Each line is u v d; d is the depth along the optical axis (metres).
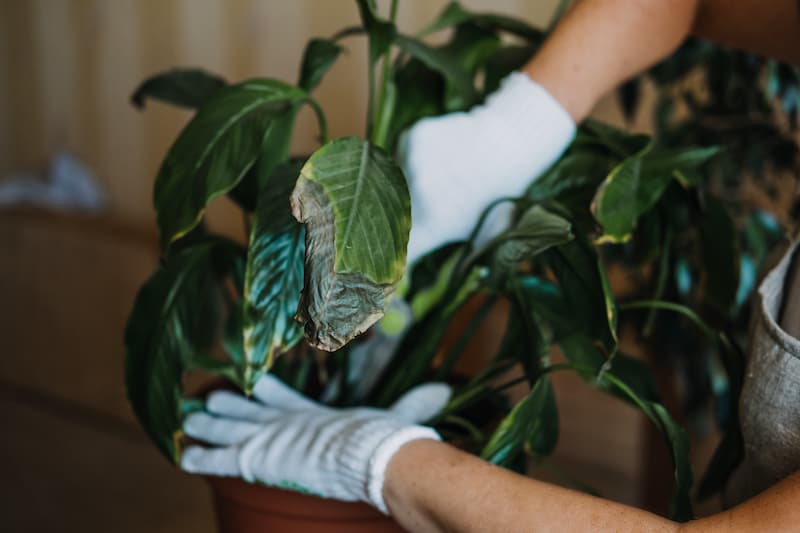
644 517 0.89
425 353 1.19
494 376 1.16
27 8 3.25
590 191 1.17
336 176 0.90
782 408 0.96
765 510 0.86
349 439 1.02
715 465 1.16
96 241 2.84
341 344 0.86
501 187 1.12
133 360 1.14
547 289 1.18
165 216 1.03
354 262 0.86
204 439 1.16
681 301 1.61
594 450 2.06
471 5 2.31
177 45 2.91
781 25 1.10
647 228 1.26
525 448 1.13
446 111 1.19
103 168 3.23
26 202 3.22
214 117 1.04
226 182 1.01
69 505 2.51
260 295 1.01
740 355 1.12
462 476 0.95
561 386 2.08
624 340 1.95
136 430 2.85
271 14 2.67
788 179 1.93
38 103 3.34
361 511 1.08
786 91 1.64
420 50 1.16
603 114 2.15
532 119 1.11
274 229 1.02
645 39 1.12
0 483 2.61
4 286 3.08
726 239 1.19
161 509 2.49
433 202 1.12
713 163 1.69
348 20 2.51
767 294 0.99
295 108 1.16
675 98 1.85
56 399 3.03
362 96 2.51
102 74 3.12
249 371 1.02
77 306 2.91
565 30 1.12
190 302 1.14
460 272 1.16
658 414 1.05
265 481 1.08
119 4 3.00
